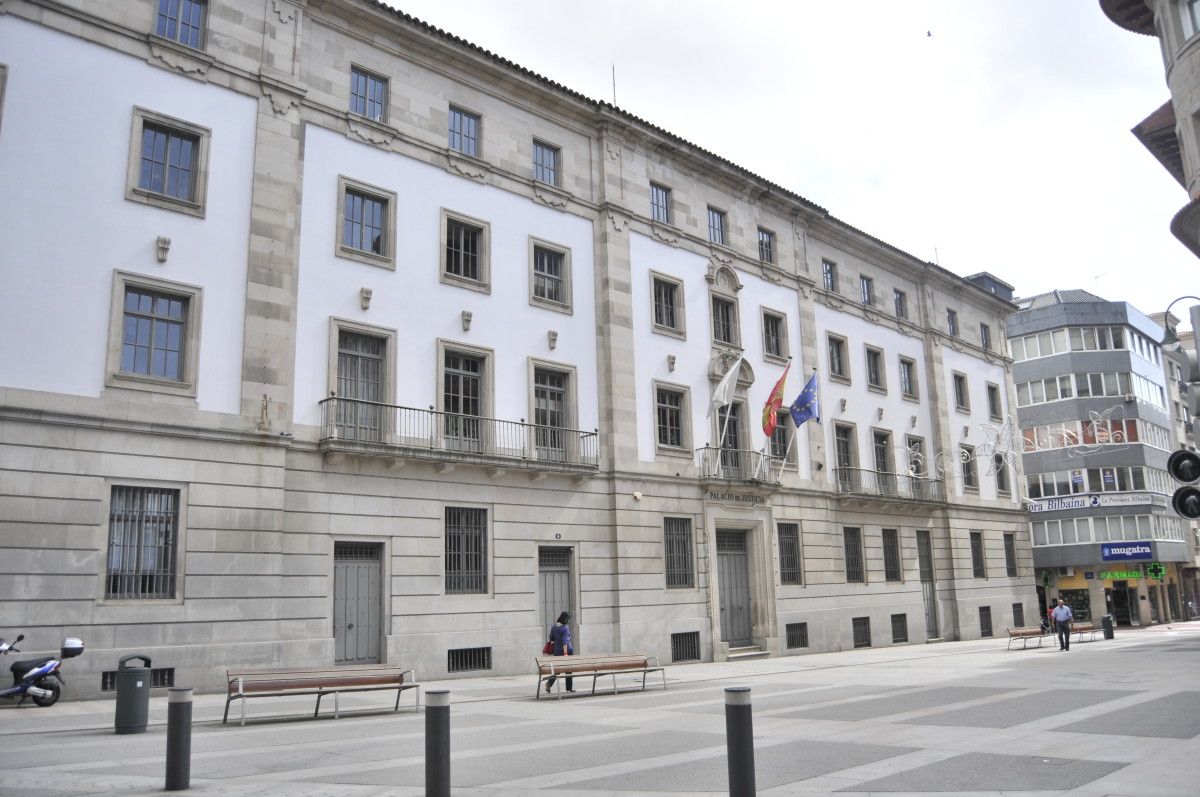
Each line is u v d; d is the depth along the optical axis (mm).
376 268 21500
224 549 17922
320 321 20297
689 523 27562
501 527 22734
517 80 25094
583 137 27234
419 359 21875
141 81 18344
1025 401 53750
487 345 23359
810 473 32500
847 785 7785
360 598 20125
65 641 15250
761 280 32125
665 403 27828
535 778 8414
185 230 18484
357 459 20312
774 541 30078
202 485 17859
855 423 35094
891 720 12156
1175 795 7035
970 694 15289
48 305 16547
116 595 16703
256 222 19484
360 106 22219
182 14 19422
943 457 39250
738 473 29500
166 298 18250
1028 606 42875
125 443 17062
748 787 6496
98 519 16531
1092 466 50906
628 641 24781
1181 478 10070
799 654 30031
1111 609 50688
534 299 24766
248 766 9266
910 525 36938
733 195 31719
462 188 23703
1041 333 53688
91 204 17328
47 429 16234
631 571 25359
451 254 23438
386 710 14406
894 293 39406
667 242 28781
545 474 23703
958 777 8016
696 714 13492
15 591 15523
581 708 14633
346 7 21719
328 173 21062
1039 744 9750
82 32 17688
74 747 10766
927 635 36656
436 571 21219
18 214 16453
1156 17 24750
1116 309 52812
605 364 26172
